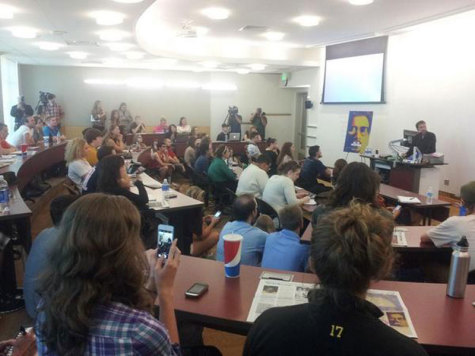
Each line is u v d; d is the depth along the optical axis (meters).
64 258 0.89
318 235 0.97
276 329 0.94
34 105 11.80
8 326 2.82
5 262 3.05
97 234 0.89
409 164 6.32
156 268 1.27
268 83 13.03
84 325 0.86
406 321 1.44
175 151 9.94
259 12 6.10
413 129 7.95
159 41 8.60
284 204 4.18
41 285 0.92
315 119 10.95
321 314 0.91
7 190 3.39
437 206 4.22
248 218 2.66
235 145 9.80
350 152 9.02
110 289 0.91
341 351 0.87
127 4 4.74
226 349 2.56
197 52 9.23
